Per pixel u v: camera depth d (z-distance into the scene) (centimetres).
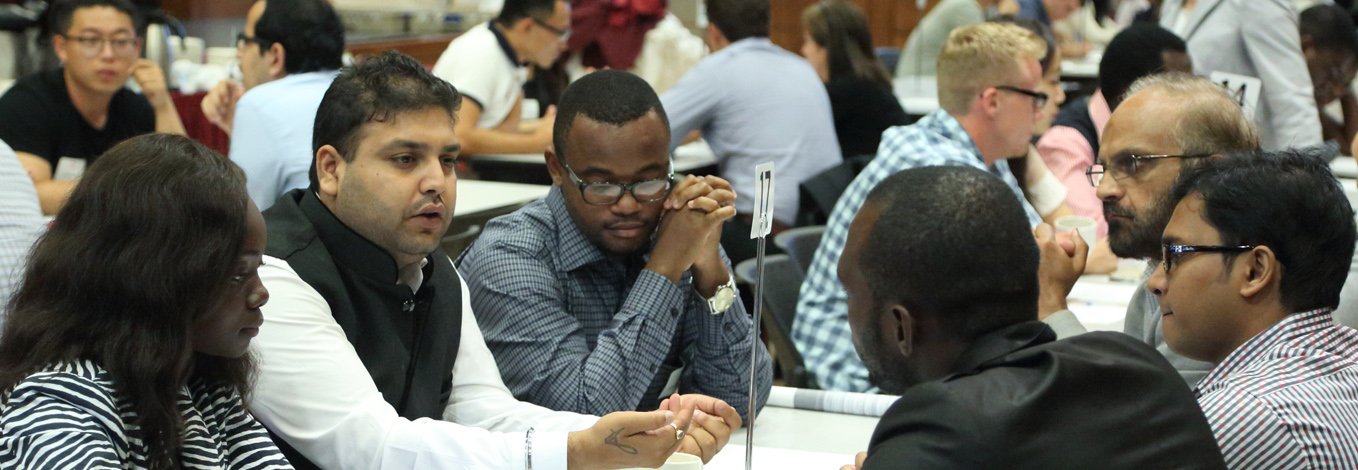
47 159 415
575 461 181
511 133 564
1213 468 133
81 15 411
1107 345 143
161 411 141
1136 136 235
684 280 236
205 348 149
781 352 330
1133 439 130
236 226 144
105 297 139
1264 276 162
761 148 500
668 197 227
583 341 228
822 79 592
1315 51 538
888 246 143
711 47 536
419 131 189
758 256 187
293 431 181
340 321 191
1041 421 129
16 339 141
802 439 224
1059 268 245
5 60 497
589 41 630
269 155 387
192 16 658
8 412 137
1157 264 238
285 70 418
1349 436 153
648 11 626
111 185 140
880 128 568
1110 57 417
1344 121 566
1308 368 159
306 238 192
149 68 457
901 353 147
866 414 240
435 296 207
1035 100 351
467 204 432
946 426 128
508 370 225
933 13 730
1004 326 142
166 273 139
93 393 138
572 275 233
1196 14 523
